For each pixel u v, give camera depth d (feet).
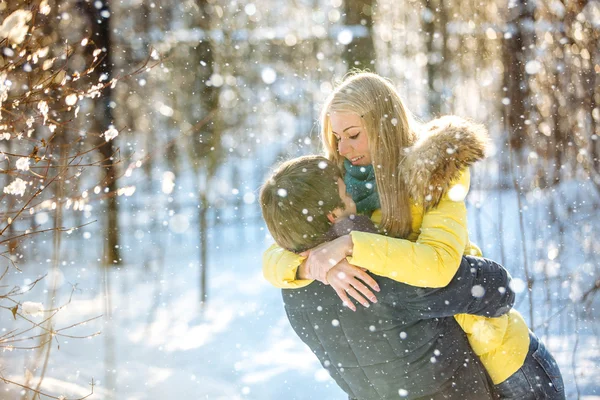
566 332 15.51
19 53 8.39
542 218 19.81
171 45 28.14
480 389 7.14
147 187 29.86
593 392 12.69
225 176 32.37
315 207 6.90
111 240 25.21
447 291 6.66
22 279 21.68
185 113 28.89
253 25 30.86
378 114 7.22
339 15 30.35
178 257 26.40
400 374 6.91
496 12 21.16
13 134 8.50
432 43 24.58
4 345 9.94
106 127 23.16
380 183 7.11
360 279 6.83
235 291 22.34
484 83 22.88
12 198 10.16
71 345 15.61
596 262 16.56
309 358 15.96
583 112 16.70
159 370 14.43
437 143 6.88
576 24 15.28
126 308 19.86
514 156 20.67
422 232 6.88
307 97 32.04
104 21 23.04
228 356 16.02
